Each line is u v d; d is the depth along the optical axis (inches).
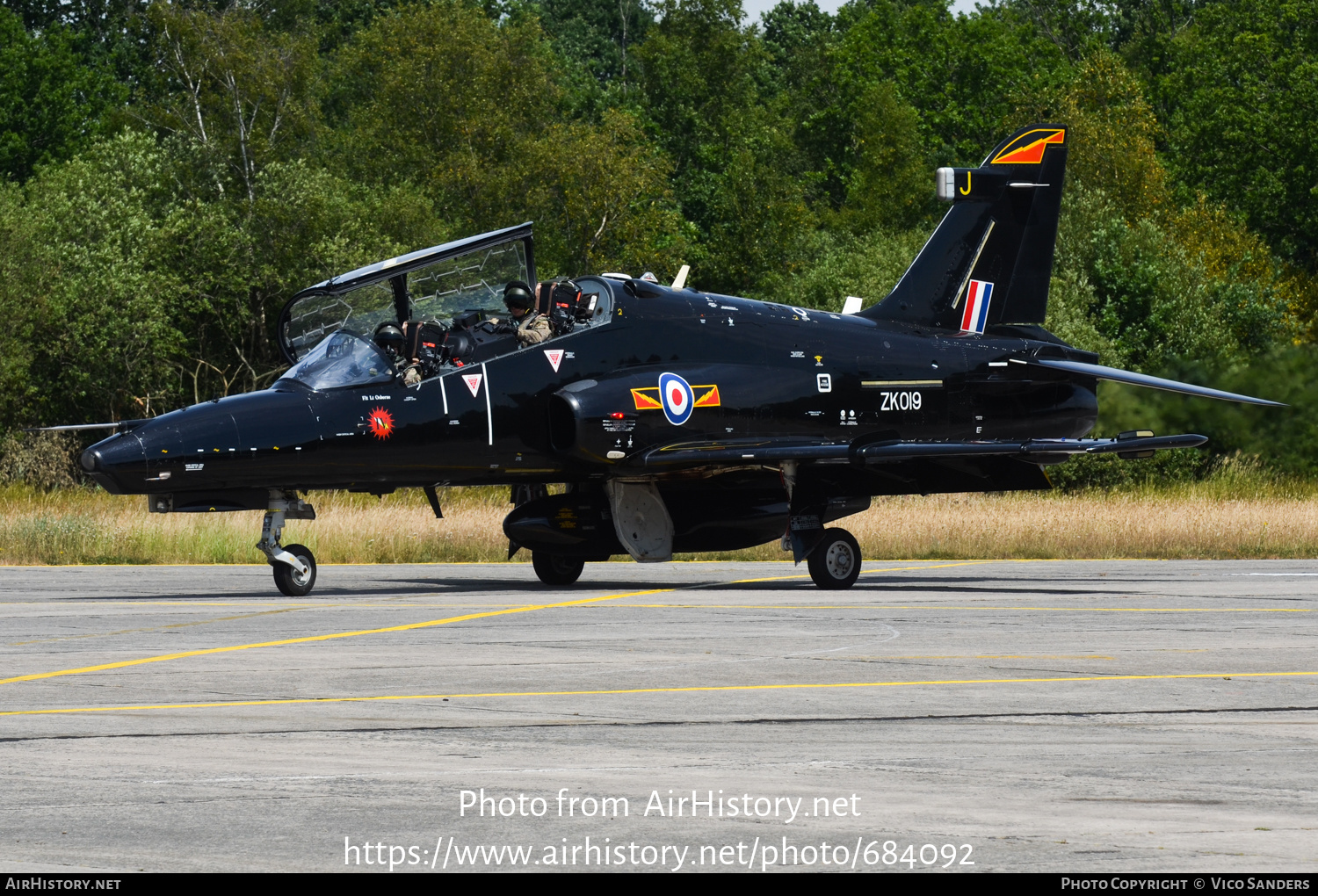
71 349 5974.4
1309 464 4566.9
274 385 2235.5
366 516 3516.2
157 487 2042.3
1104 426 4704.7
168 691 1310.3
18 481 5206.7
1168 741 1101.1
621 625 1839.3
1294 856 797.2
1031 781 970.7
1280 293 7495.1
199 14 7101.4
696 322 2524.6
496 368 2317.9
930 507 3961.6
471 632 1750.7
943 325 2871.6
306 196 6451.8
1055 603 2164.1
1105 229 6525.6
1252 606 2132.1
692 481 2541.8
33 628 1795.0
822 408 2600.9
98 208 6122.1
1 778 971.9
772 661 1502.2
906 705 1248.8
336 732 1125.1
